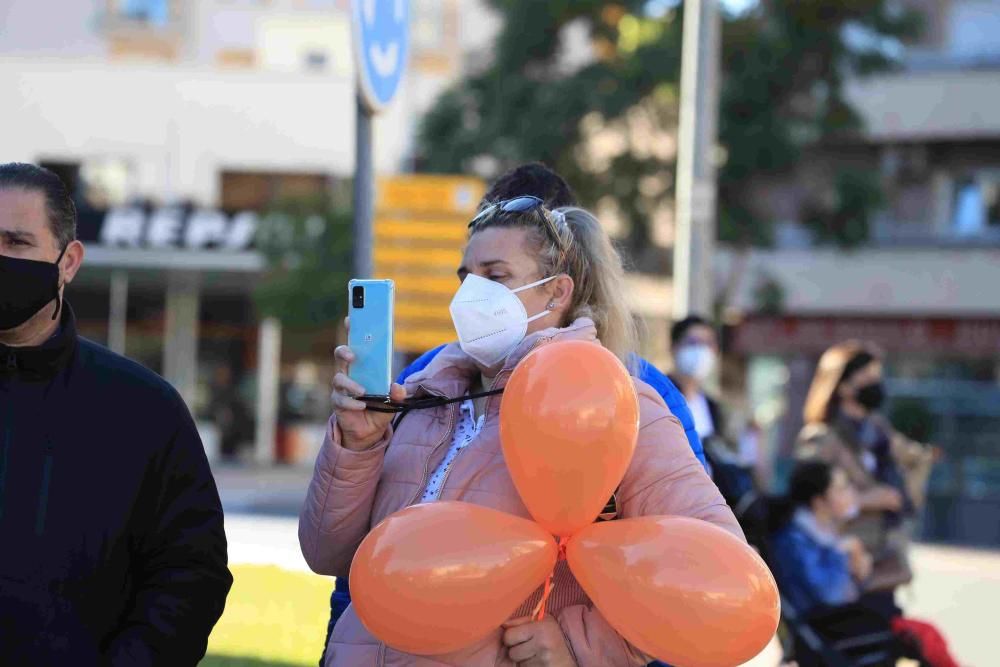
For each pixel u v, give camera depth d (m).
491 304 6.26
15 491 5.74
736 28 34.03
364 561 5.57
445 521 5.55
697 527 5.49
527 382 5.64
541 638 5.83
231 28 65.50
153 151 56.12
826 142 41.50
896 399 49.38
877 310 50.78
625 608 5.42
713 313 37.06
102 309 54.12
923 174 51.00
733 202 35.22
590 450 5.50
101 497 5.85
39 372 5.88
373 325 6.05
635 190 34.25
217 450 54.59
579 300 6.62
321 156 56.59
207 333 54.72
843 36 34.34
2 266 5.74
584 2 34.03
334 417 6.21
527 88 34.97
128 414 6.00
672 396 6.98
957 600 25.16
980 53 51.41
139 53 65.69
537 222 6.42
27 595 5.64
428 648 5.55
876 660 12.70
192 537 6.05
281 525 26.88
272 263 42.53
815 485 13.00
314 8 65.38
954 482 43.88
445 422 6.33
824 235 40.62
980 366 49.66
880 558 13.35
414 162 40.09
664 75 33.03
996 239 50.41
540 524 5.80
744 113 34.19
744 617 5.32
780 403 51.41
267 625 9.91
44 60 55.88
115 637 5.89
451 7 60.06
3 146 55.69
